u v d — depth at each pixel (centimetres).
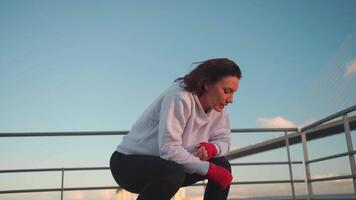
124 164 140
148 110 144
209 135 158
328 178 323
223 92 138
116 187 313
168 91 140
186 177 150
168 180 128
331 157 321
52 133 313
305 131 364
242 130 342
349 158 300
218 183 137
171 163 130
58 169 313
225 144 152
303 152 360
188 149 144
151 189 127
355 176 293
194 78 138
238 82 142
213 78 137
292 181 351
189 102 136
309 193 348
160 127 133
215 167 137
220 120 159
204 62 142
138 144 141
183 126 136
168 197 128
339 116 311
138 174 135
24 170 306
